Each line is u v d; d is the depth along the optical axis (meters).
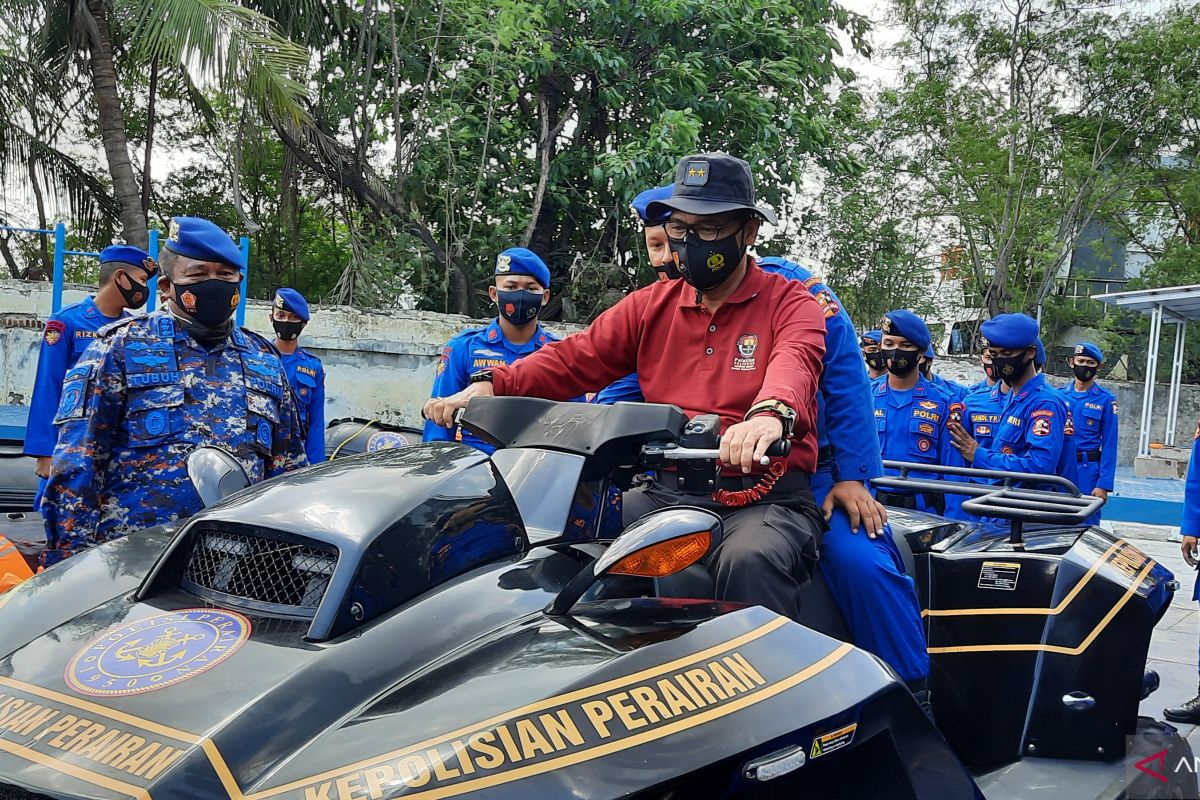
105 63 11.52
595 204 13.75
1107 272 23.06
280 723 1.53
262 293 17.77
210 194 17.97
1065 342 21.25
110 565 2.16
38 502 4.18
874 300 18.11
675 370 2.74
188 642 1.75
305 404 5.57
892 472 5.45
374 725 1.53
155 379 3.07
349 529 1.84
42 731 1.57
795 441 2.63
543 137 12.89
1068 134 18.95
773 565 2.32
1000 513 3.25
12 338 10.77
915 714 1.97
